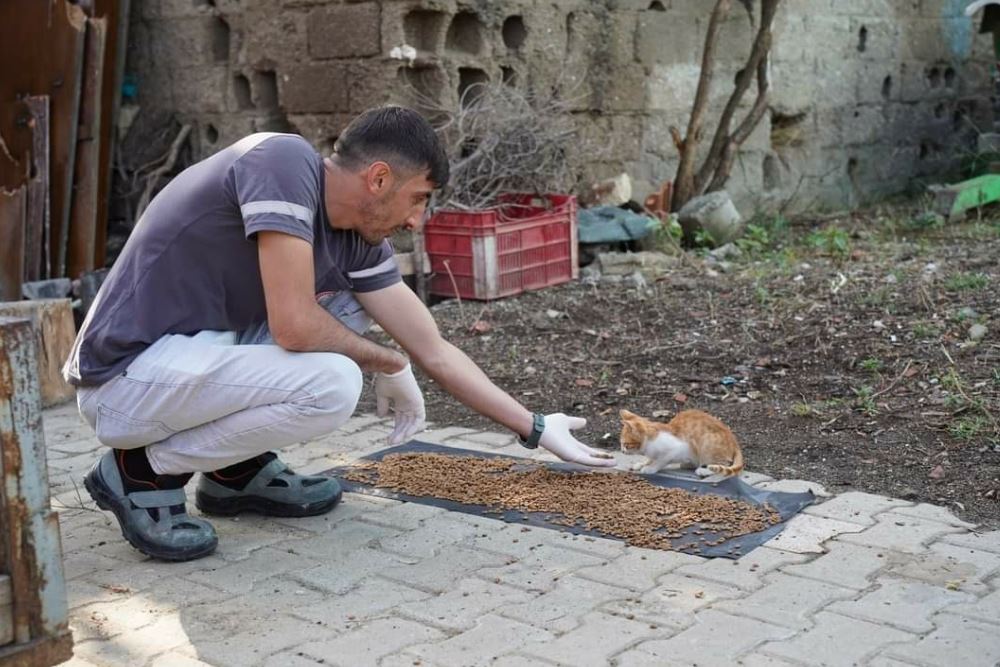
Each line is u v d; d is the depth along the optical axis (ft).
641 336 19.85
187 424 11.07
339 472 13.98
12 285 23.67
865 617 9.74
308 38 24.38
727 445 13.10
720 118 29.27
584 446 12.52
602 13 26.35
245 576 11.03
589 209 25.73
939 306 19.80
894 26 33.40
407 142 10.55
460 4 23.66
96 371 10.94
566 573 10.84
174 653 9.45
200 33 26.73
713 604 10.08
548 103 24.94
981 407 15.02
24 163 23.85
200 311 10.99
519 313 21.67
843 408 15.71
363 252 11.64
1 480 7.58
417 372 18.63
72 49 23.25
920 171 35.14
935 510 12.17
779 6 29.94
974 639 9.30
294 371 10.82
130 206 27.78
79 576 11.12
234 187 10.62
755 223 29.53
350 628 9.84
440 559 11.30
